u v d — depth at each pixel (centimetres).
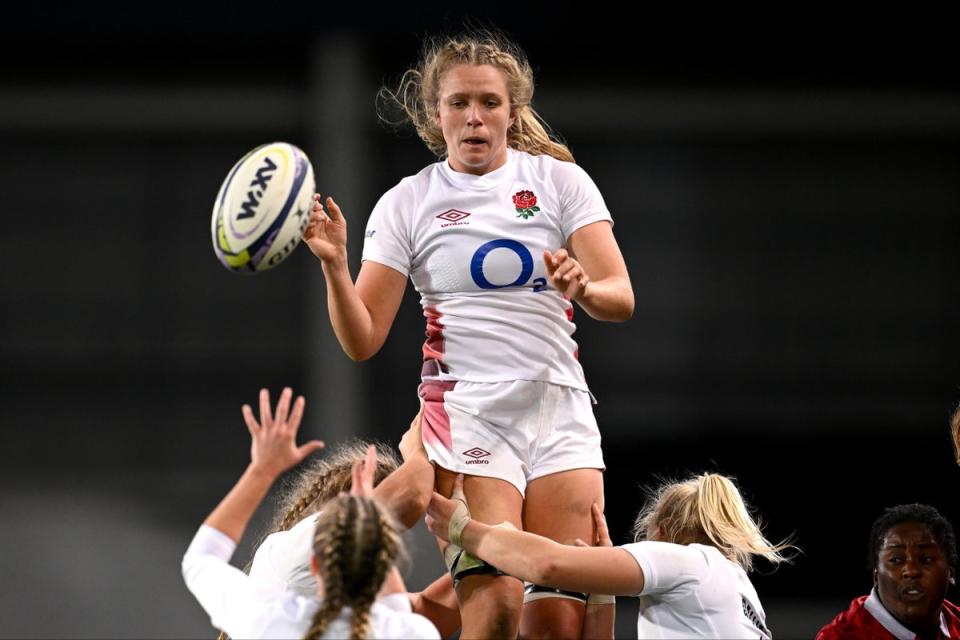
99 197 3575
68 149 3588
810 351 3528
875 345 3525
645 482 3450
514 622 1175
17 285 3528
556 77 3653
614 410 3491
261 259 1110
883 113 3612
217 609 1012
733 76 3656
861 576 3247
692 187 3609
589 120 3644
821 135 3616
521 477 1217
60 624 2900
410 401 3462
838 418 3500
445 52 1260
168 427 3491
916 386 3509
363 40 3603
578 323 3516
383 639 988
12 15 3562
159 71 3622
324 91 3609
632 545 1180
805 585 3198
